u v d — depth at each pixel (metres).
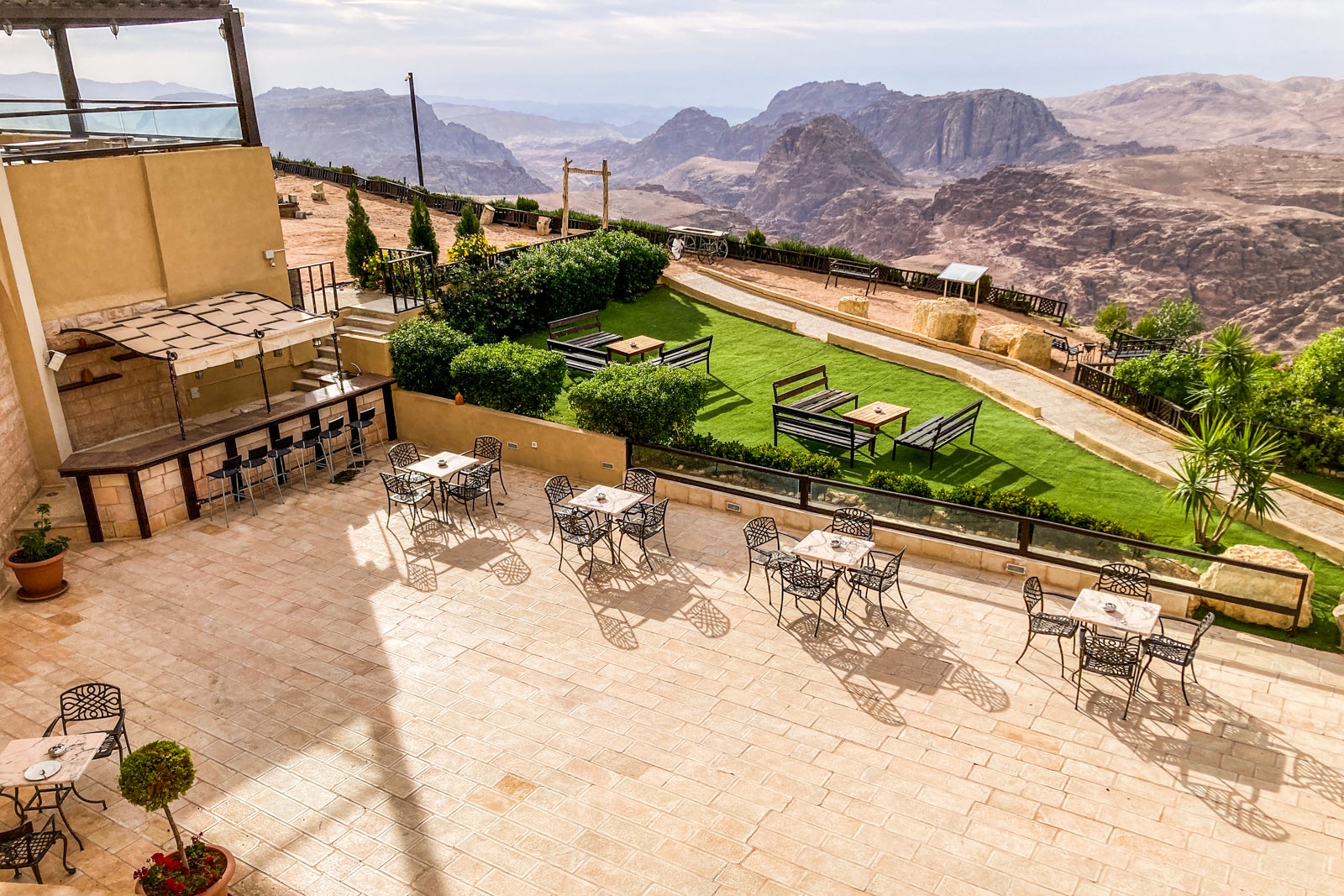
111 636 13.16
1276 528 16.38
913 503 15.31
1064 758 10.47
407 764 10.43
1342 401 23.20
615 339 24.88
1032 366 23.83
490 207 42.31
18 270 15.77
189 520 16.88
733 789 9.98
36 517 15.83
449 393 20.52
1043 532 14.37
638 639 12.98
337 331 21.66
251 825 9.51
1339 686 11.89
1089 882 8.70
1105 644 11.36
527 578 14.77
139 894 8.27
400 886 8.66
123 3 18.62
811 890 8.59
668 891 8.59
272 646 12.88
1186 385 21.08
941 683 11.92
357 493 18.08
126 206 17.72
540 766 10.38
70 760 9.08
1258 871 8.83
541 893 8.57
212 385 19.69
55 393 16.80
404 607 13.90
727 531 16.39
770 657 12.52
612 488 15.70
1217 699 11.60
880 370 23.94
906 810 9.65
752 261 37.88
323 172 51.00
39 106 20.97
